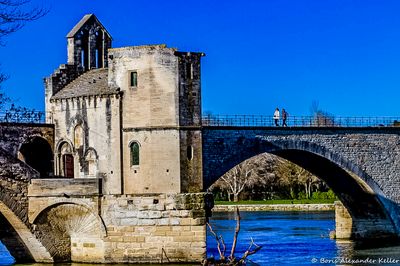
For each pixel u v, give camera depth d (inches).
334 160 3555.6
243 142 3262.8
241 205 5856.3
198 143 2925.7
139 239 2773.1
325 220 4852.4
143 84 2915.8
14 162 2760.8
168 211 2768.2
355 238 3789.4
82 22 3351.4
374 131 3663.9
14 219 2778.1
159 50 2893.7
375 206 3732.8
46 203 2775.6
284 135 3400.6
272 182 6412.4
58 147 3174.2
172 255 2760.8
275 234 4005.9
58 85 3228.3
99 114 3024.1
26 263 2869.1
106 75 3144.7
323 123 4062.5
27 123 3125.0
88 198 2785.4
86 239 2824.8
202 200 2770.7
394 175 3708.2
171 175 2876.5
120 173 2957.7
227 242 3654.0
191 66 2918.3
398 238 3708.2
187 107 2903.5
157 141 2888.8
